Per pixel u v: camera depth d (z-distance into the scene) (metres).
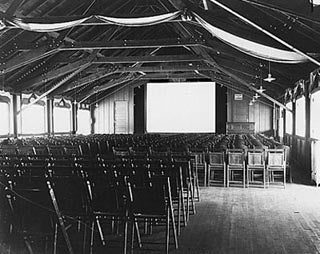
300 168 11.88
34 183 3.62
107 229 4.87
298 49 6.74
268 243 4.38
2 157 5.10
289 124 16.48
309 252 4.07
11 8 7.99
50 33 11.58
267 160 8.22
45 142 10.34
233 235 4.69
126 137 15.96
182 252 4.06
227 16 7.62
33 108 16.25
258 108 20.94
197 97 21.55
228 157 8.34
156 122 22.02
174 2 8.02
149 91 22.12
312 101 10.57
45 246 3.89
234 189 8.02
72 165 4.11
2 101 13.89
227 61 13.76
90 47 11.55
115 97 22.70
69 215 3.90
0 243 3.84
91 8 8.36
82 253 3.97
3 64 11.49
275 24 6.62
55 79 16.47
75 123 20.28
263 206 6.36
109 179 3.82
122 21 8.44
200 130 21.47
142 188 3.76
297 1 5.44
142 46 11.43
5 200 3.66
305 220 5.43
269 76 10.79
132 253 3.96
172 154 6.43
